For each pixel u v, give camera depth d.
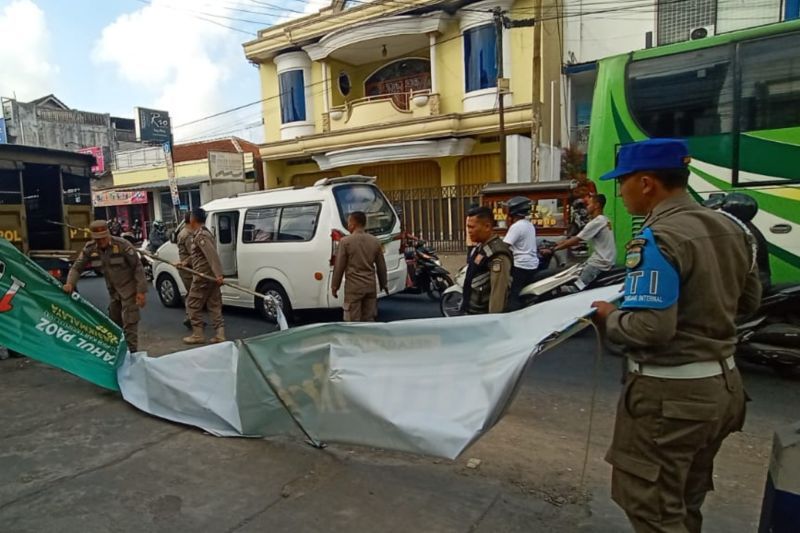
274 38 19.77
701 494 2.12
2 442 3.82
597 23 15.93
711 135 6.10
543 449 3.60
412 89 19.20
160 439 3.82
